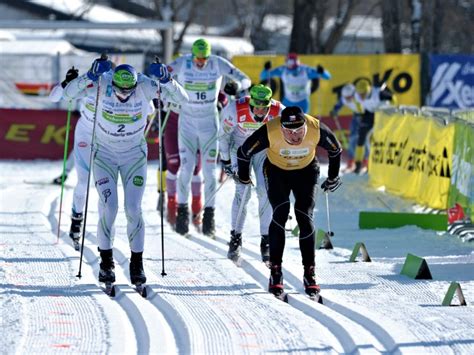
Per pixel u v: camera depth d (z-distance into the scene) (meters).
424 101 52.34
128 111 16.83
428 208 29.19
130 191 17.34
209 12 114.62
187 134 25.00
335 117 45.91
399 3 63.12
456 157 26.53
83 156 21.47
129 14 104.81
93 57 53.84
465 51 77.88
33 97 54.66
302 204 17.33
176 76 24.95
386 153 34.50
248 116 20.58
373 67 51.72
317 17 75.88
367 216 26.02
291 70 40.88
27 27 47.88
